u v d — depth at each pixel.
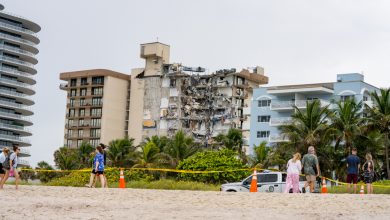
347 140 86.00
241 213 19.17
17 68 176.88
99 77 178.62
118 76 178.50
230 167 68.06
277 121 124.00
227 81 158.25
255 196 26.84
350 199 25.16
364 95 118.88
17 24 177.75
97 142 176.38
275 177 42.84
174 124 163.25
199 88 162.00
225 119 155.38
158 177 103.25
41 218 17.53
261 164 95.44
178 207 21.25
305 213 19.38
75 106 181.38
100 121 176.75
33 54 183.25
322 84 119.31
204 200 24.62
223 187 44.06
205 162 68.94
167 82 167.12
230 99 157.00
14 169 31.55
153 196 26.78
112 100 176.88
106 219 17.42
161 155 105.50
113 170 65.94
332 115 88.44
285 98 125.38
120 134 177.88
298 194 28.52
